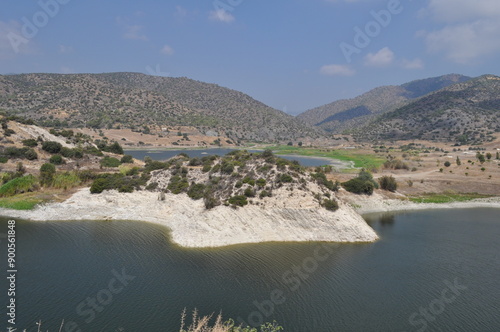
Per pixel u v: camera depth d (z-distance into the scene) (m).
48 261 40.62
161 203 61.16
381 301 33.53
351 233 52.28
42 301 31.72
